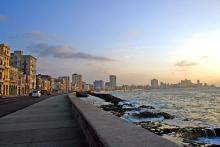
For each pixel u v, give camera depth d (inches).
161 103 3193.9
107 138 193.6
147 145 168.1
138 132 218.2
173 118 1396.4
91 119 315.6
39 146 299.3
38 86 6697.8
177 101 3688.5
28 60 5895.7
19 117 629.3
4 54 3959.2
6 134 379.9
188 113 1835.6
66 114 693.3
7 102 1630.2
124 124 269.4
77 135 363.9
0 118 610.2
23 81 5260.8
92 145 256.7
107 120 306.3
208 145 667.4
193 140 743.7
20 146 301.1
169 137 780.6
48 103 1366.9
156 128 948.0
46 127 446.3
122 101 3511.3
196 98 4670.3
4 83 3966.5
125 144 172.6
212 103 3161.9
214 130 836.6
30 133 386.3
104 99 3905.0
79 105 606.5
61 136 357.7
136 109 2012.8
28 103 1445.6
